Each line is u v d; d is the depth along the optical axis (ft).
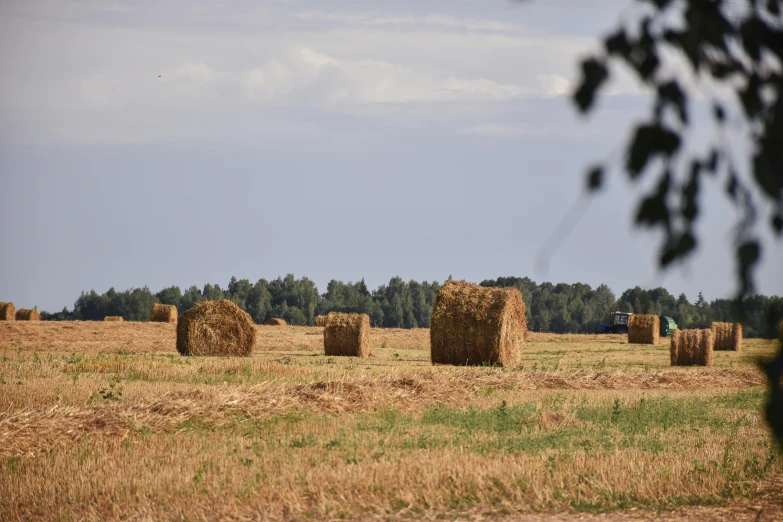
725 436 141.69
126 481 106.01
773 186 24.36
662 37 25.53
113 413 143.95
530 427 150.30
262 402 161.48
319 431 141.38
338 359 323.37
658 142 24.13
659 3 25.63
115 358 264.11
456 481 103.55
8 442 125.70
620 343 514.27
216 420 147.74
